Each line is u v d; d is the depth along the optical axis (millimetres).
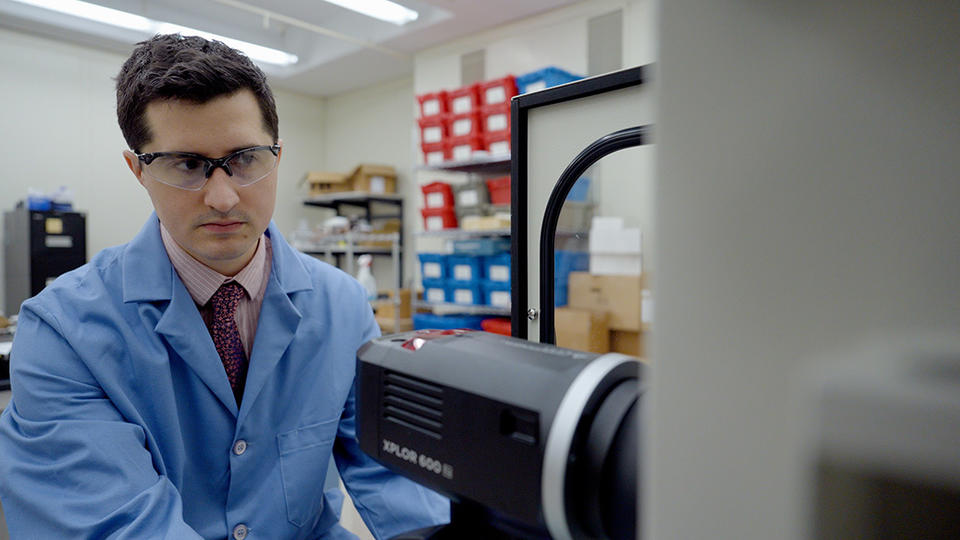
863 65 152
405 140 4738
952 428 128
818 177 158
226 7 3873
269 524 732
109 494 562
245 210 682
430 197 3496
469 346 405
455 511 435
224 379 718
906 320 146
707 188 176
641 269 2748
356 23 3982
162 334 692
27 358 648
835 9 155
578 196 3053
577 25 3334
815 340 158
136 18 3576
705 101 175
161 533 533
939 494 126
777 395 163
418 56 4133
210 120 630
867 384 145
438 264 3373
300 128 5199
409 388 407
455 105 3264
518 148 711
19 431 625
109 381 652
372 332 892
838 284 156
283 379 770
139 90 628
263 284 795
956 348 138
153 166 644
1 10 3387
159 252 732
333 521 846
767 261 166
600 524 328
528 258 726
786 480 158
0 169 3695
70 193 3617
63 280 726
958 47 140
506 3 3320
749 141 168
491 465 351
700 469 180
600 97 647
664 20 184
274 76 4637
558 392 333
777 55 163
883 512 135
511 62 3631
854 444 143
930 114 144
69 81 3949
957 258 141
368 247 4160
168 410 684
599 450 317
